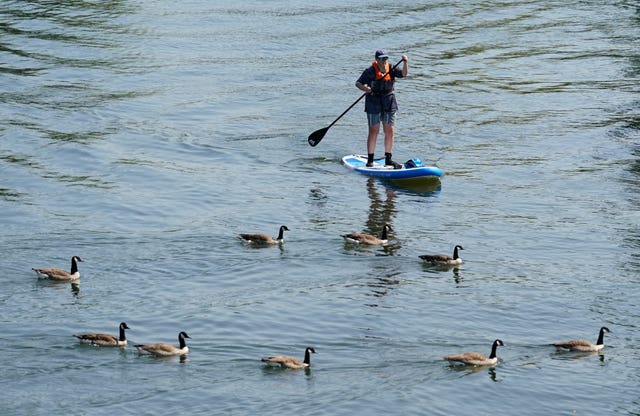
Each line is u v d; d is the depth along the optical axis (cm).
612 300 6328
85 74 11638
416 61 12506
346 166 8950
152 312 6091
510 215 7812
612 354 5694
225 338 5772
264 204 8000
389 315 6088
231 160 9106
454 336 5850
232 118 10319
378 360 5559
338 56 12625
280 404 5078
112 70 11856
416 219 7712
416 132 9969
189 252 6994
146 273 6644
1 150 9075
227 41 13238
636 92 11262
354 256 6956
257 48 12950
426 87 11475
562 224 7612
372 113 8750
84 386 5197
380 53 8669
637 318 6103
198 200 8062
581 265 6850
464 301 6294
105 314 6034
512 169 8912
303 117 10388
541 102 10944
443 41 13450
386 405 5106
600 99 11025
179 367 5419
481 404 5159
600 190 8362
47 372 5316
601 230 7488
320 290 6425
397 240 7262
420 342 5772
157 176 8594
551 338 5859
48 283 6444
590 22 14638
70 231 7319
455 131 9994
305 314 6084
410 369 5472
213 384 5253
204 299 6288
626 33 13962
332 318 6038
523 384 5356
